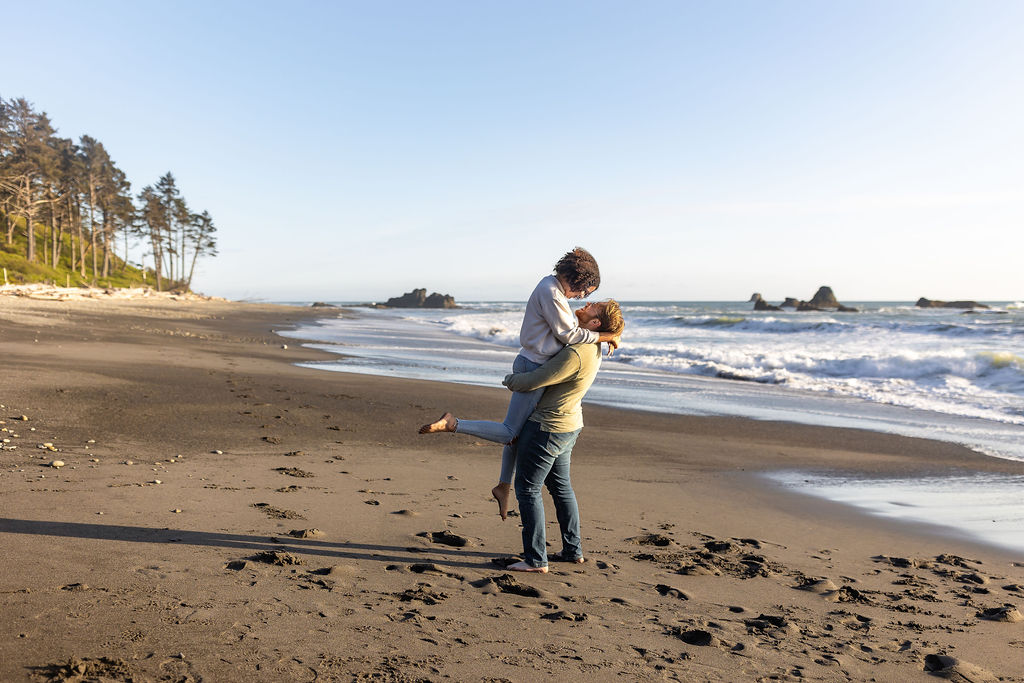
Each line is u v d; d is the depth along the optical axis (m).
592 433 9.09
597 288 3.91
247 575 3.26
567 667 2.56
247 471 5.72
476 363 19.11
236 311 58.47
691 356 21.77
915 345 24.59
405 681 2.29
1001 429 10.22
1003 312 74.94
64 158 73.19
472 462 6.79
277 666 2.30
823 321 33.62
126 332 21.38
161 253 90.06
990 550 4.80
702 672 2.63
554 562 4.03
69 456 5.69
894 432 9.88
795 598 3.67
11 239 72.62
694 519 5.30
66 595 2.79
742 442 8.85
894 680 2.69
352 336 31.03
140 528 3.88
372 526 4.41
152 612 2.69
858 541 4.93
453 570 3.67
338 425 8.43
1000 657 2.99
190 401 9.24
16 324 19.69
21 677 2.07
